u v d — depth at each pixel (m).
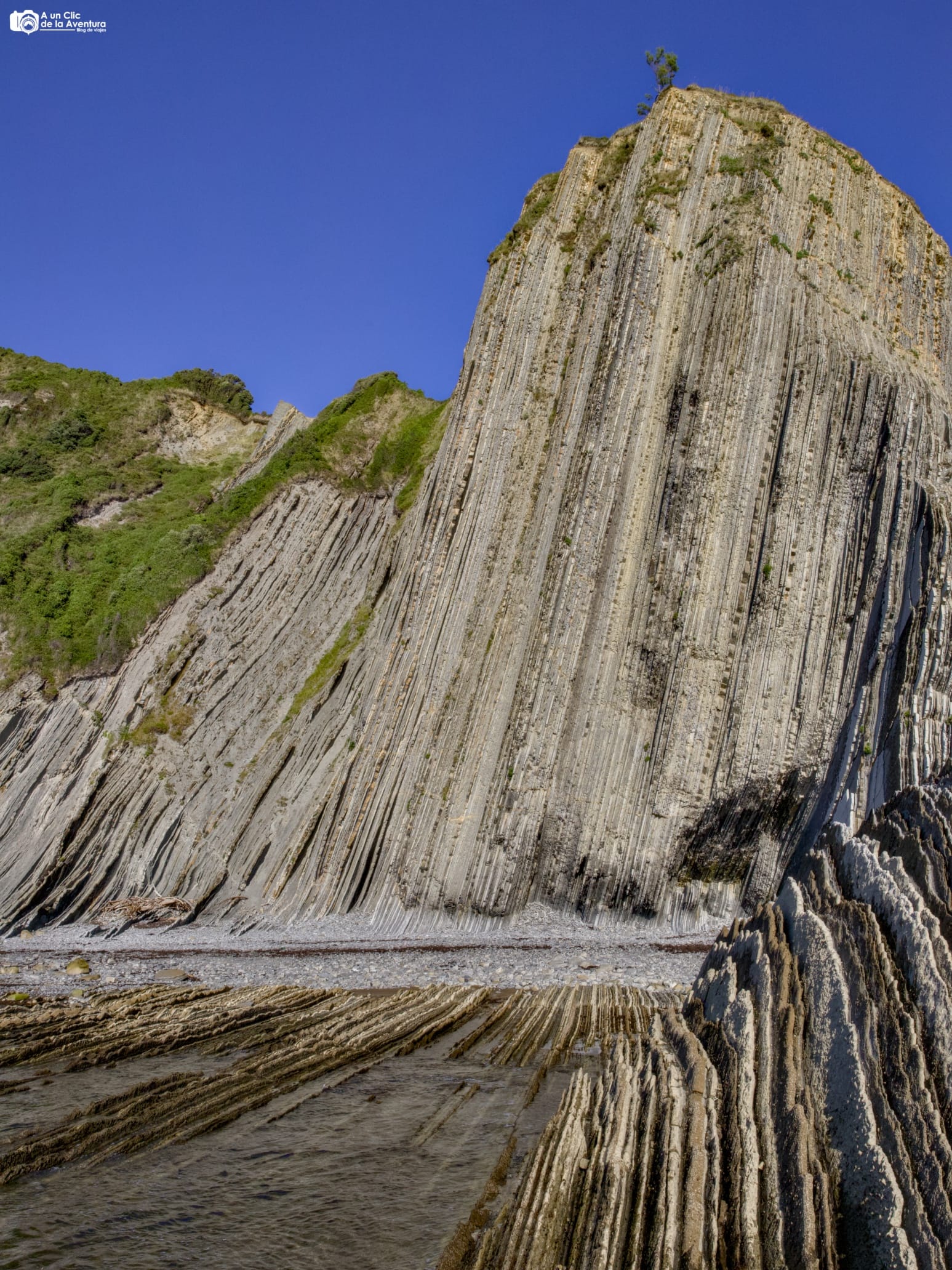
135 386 58.94
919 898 10.02
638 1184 8.93
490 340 38.97
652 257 33.88
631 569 30.62
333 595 42.09
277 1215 9.20
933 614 24.98
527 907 28.95
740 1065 10.23
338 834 32.97
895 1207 7.69
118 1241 8.73
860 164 36.81
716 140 35.78
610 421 32.31
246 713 38.69
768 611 28.50
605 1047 14.64
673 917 27.41
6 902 33.09
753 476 29.88
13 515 48.53
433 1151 10.81
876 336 33.34
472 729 31.61
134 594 42.22
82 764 37.25
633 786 28.42
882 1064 8.87
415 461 45.22
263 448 53.41
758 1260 7.99
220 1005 18.89
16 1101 12.61
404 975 22.59
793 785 27.36
